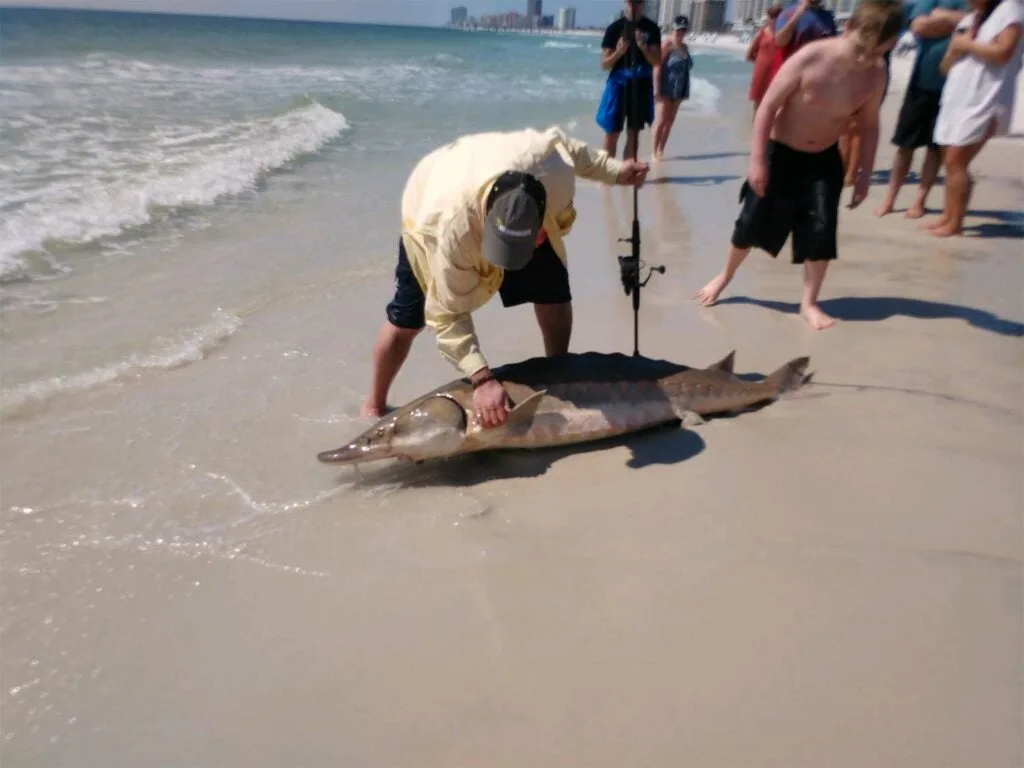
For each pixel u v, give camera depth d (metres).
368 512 3.43
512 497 3.54
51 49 21.77
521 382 3.83
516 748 2.31
